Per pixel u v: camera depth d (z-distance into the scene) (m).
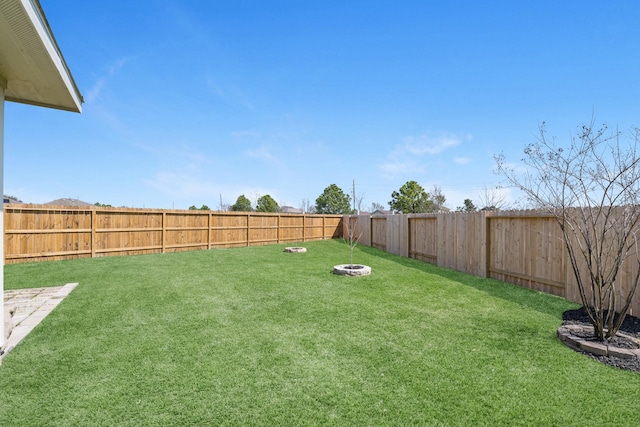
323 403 2.27
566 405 2.24
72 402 2.28
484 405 2.23
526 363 2.90
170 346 3.27
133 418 2.10
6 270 7.43
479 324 3.95
